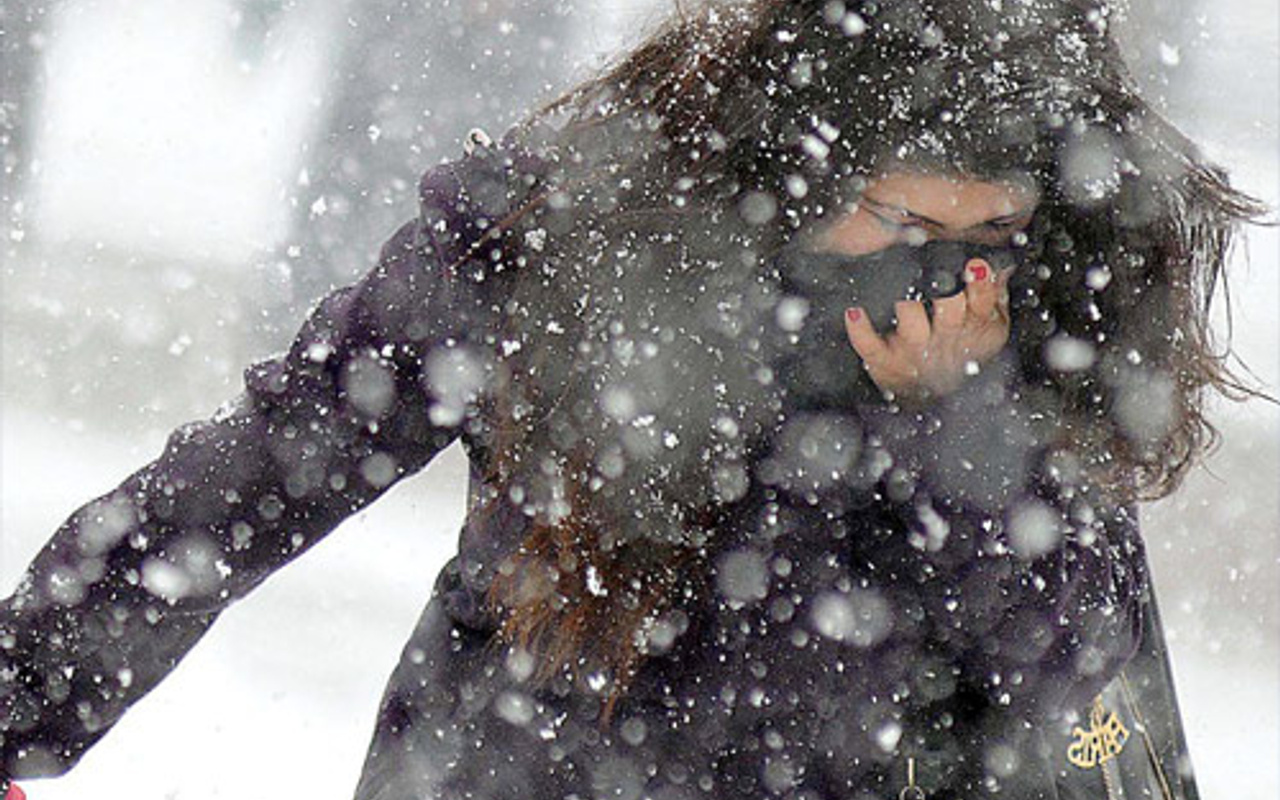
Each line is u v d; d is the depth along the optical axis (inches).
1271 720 666.2
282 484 312.3
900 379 322.7
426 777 332.5
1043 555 327.9
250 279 920.9
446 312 313.4
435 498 781.9
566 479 311.7
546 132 325.1
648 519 311.6
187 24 983.0
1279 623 726.5
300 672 631.8
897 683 325.4
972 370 322.0
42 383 845.8
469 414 314.5
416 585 708.0
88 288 903.1
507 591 316.8
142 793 548.7
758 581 316.5
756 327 315.6
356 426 312.0
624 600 312.8
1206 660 706.2
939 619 326.0
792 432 319.9
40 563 311.7
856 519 326.3
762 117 308.8
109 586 311.3
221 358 898.1
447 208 315.3
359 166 916.6
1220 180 341.1
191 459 312.3
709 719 319.9
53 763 318.0
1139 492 346.0
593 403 311.6
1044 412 335.9
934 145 306.2
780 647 318.7
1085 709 344.5
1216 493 761.0
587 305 312.7
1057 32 315.9
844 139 307.3
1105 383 337.7
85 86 978.1
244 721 596.7
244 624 658.2
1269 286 847.7
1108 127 323.3
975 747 334.0
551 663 316.5
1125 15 342.6
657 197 312.0
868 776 329.4
